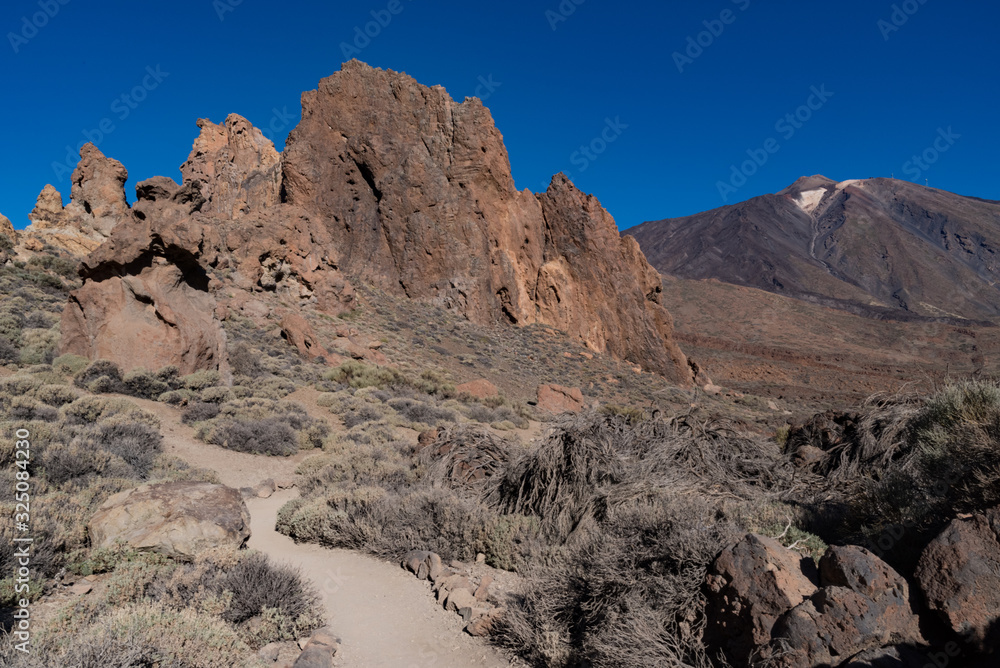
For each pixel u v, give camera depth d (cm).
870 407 947
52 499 732
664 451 905
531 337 5059
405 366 3500
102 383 1734
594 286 5503
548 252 5662
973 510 460
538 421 2792
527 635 530
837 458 891
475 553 805
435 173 5200
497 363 4341
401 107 5425
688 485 795
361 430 1802
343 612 627
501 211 5456
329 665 491
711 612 429
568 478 855
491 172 5431
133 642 415
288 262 4025
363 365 2897
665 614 454
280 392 2192
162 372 1906
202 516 689
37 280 2916
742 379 8675
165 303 2031
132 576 574
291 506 978
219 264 3619
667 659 415
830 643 362
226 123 7244
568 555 594
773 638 378
